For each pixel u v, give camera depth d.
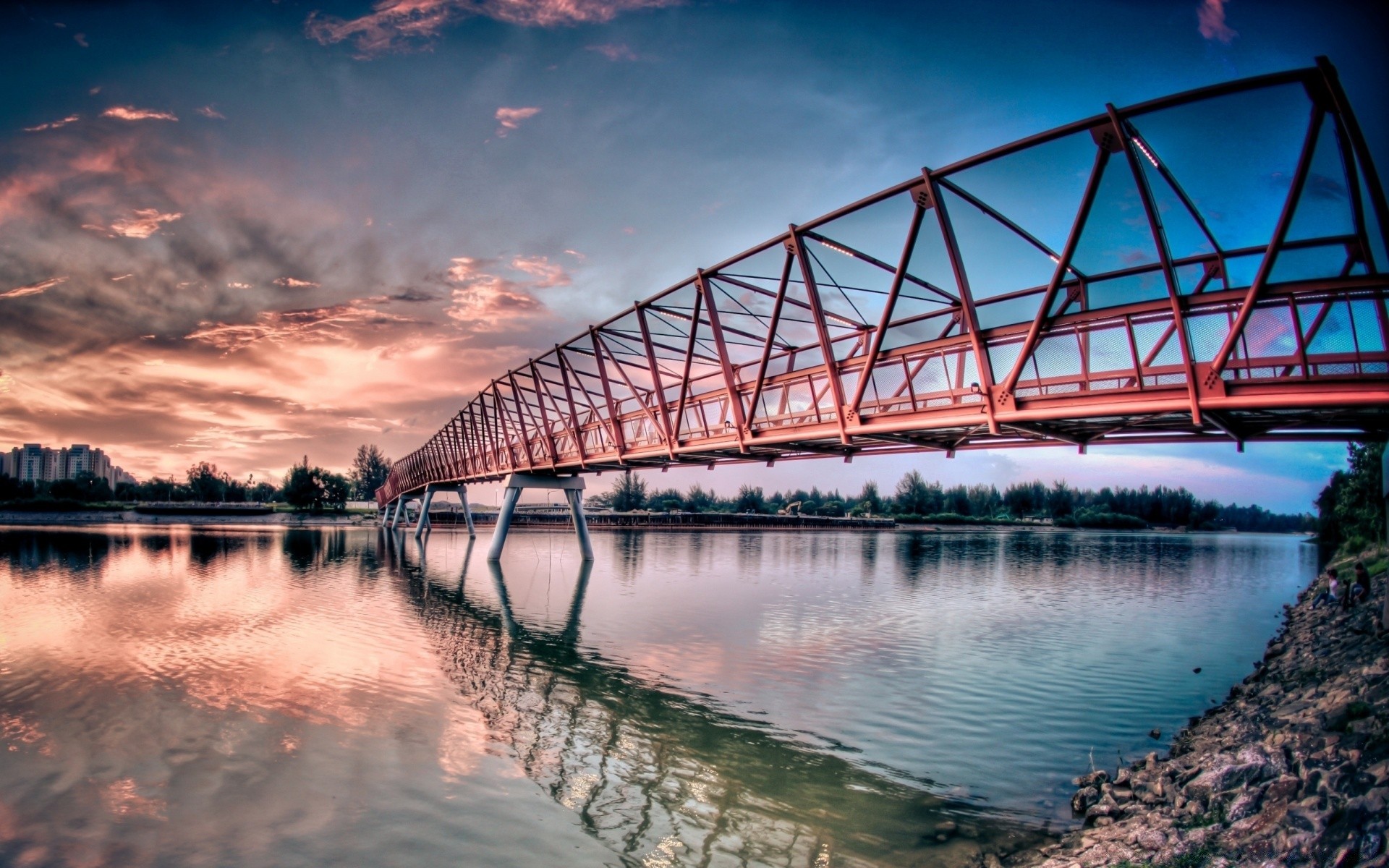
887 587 50.69
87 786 14.71
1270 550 104.50
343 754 16.78
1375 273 13.56
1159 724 20.17
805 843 13.13
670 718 20.23
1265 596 49.41
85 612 34.50
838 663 27.20
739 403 25.80
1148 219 14.65
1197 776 13.63
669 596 44.81
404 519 135.62
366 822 13.53
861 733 19.23
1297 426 17.97
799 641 31.22
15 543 77.62
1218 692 23.52
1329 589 30.47
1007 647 30.27
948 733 19.20
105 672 23.23
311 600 39.53
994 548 100.56
